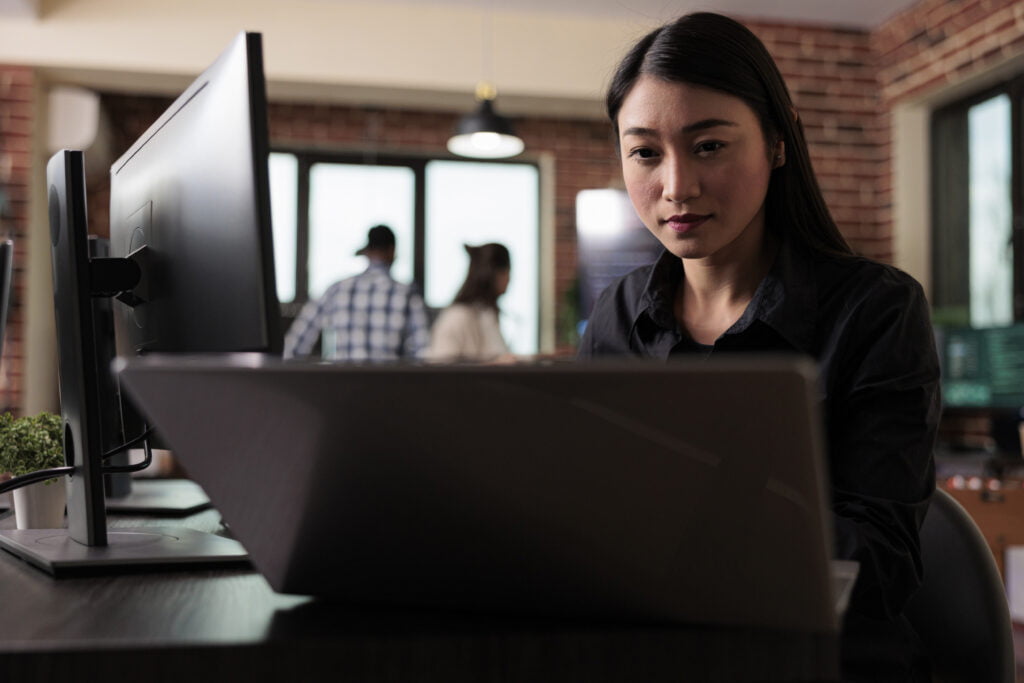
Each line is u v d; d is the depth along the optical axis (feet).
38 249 17.92
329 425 1.90
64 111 18.33
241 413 1.95
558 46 18.60
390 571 2.15
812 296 3.64
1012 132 16.39
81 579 2.73
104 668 1.87
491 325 16.12
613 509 1.86
